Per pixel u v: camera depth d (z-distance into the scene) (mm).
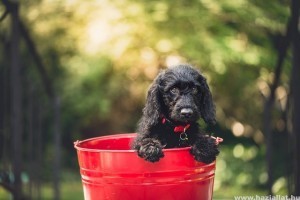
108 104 4293
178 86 1835
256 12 3730
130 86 4258
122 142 2025
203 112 1874
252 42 3955
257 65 3840
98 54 3939
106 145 2002
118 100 4484
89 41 3891
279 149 4023
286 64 3588
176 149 1699
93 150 1731
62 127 4727
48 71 4398
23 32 2779
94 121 4762
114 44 3836
